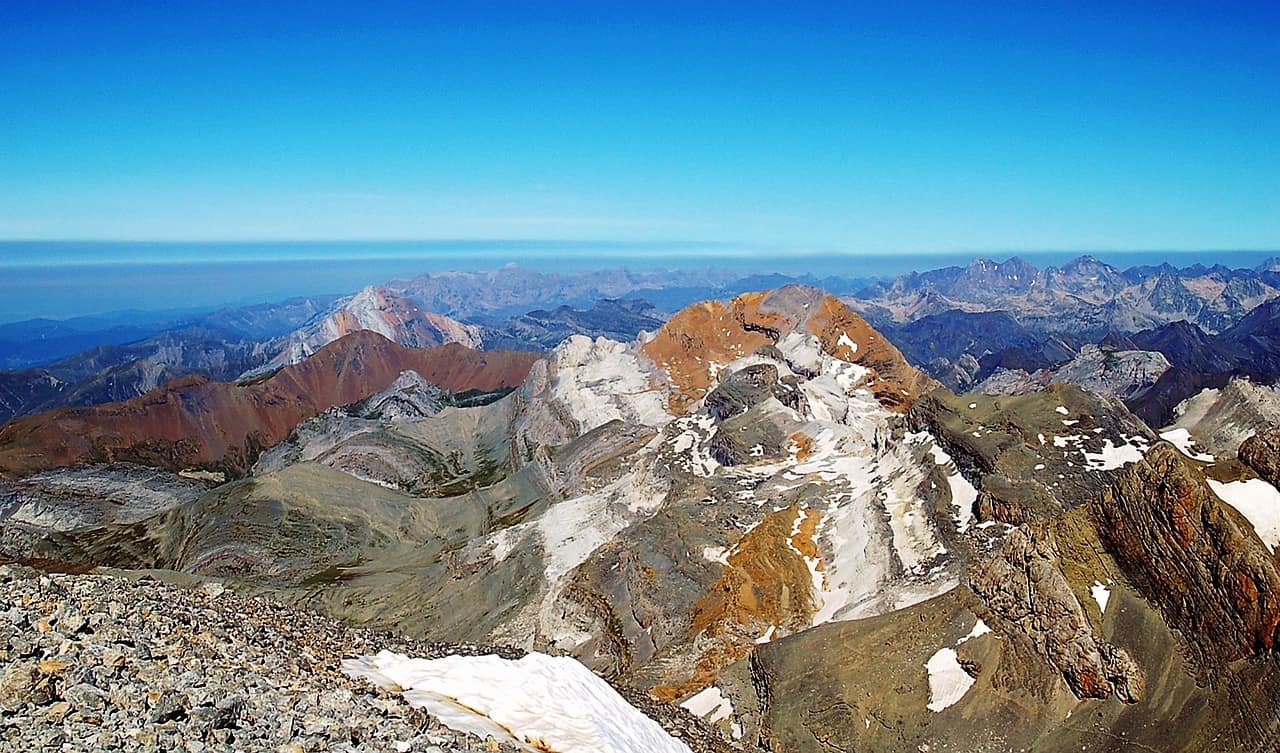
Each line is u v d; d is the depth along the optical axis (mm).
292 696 23375
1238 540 42906
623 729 30438
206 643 25875
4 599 24984
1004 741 45875
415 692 27891
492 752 24016
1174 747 40844
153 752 18438
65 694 19922
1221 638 42531
